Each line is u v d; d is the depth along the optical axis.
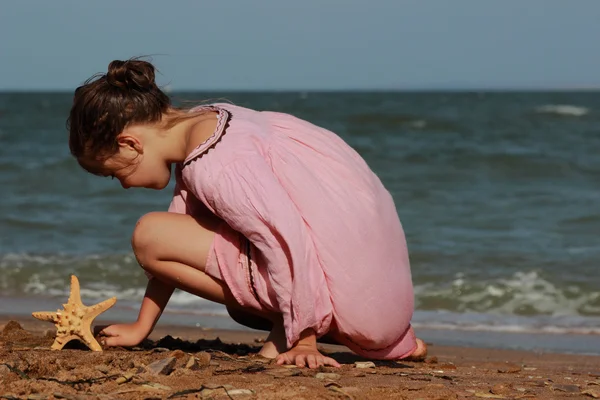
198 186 2.45
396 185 11.55
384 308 2.55
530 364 3.84
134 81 2.49
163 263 2.61
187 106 2.71
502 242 7.68
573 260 6.86
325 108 33.34
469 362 3.81
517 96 63.56
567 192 10.81
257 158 2.45
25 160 13.88
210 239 2.57
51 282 6.05
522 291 5.88
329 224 2.45
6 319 4.62
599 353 4.24
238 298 2.57
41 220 8.81
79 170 12.57
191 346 3.01
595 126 21.00
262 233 2.40
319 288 2.47
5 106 40.09
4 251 7.15
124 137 2.48
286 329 2.50
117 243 7.60
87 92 2.47
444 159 13.91
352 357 3.14
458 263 6.78
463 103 41.44
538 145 16.05
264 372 2.44
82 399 2.01
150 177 2.57
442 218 9.03
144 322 2.77
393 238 2.60
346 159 2.59
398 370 2.77
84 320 2.65
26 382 2.15
